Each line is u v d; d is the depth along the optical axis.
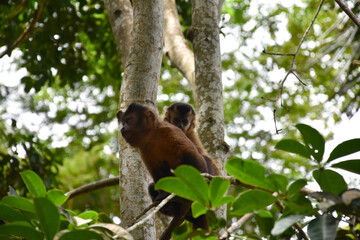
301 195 5.07
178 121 12.58
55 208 4.50
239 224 5.39
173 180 4.93
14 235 5.09
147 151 8.59
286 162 20.31
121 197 7.75
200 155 8.59
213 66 10.70
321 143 5.21
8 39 14.16
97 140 22.91
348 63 10.51
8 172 14.02
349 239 5.34
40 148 15.07
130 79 8.65
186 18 17.31
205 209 5.13
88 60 18.22
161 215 10.16
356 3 11.46
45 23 14.53
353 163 5.11
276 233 4.59
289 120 22.41
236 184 6.24
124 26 11.86
